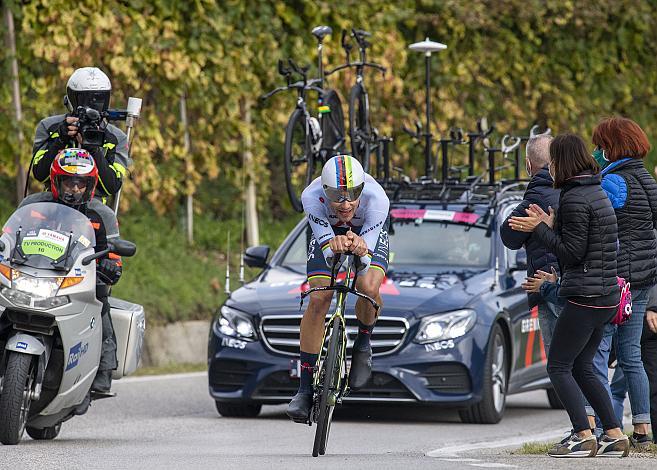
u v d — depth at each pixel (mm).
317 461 21766
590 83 65375
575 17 63062
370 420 32750
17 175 49281
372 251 22875
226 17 51719
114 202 27281
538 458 22141
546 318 25516
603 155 24359
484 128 62281
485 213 36031
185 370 45469
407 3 57844
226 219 58531
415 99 58875
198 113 53406
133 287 48219
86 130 25859
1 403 23438
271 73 53406
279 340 32094
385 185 38219
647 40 67312
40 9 47500
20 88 48062
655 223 24062
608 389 24172
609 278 22219
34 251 24125
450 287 32750
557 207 24656
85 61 48344
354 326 31266
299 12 54031
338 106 40594
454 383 31469
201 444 26469
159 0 49844
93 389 26031
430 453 24250
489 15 60062
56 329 24297
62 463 21406
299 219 61094
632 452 23578
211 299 51188
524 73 62844
